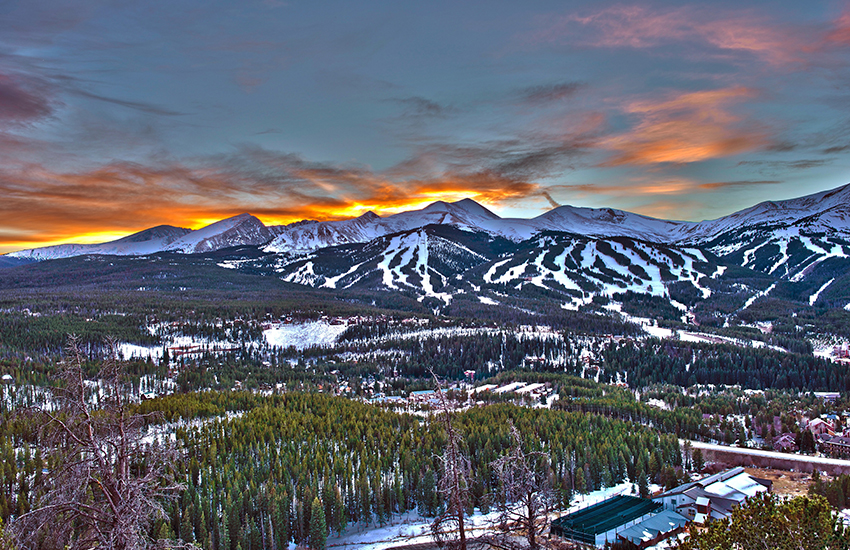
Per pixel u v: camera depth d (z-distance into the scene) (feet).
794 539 189.06
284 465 468.75
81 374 123.03
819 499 196.03
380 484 444.14
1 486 361.71
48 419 118.32
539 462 428.15
